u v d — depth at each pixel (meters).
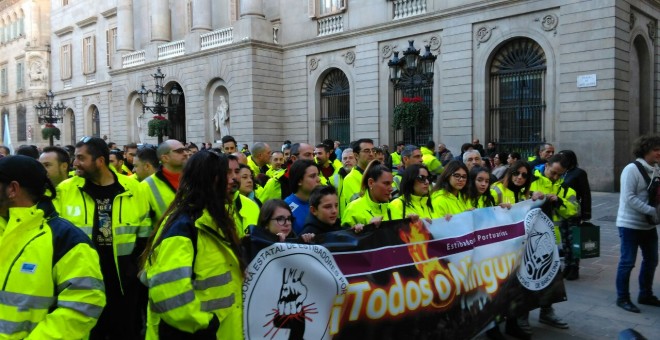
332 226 4.14
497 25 17.55
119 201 4.30
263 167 8.56
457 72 18.53
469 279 4.40
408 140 19.05
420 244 4.09
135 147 8.66
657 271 7.44
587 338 5.09
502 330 5.37
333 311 3.50
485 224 4.64
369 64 21.19
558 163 6.49
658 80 18.39
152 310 2.72
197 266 2.73
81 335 2.45
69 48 39.31
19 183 2.44
